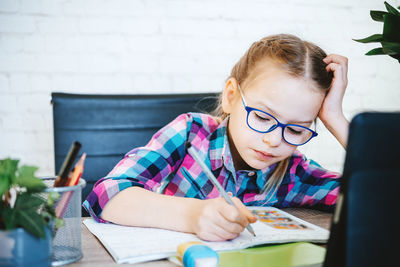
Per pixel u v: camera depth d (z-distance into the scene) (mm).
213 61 1946
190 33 1910
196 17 1908
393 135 386
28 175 456
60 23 1785
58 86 1810
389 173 393
